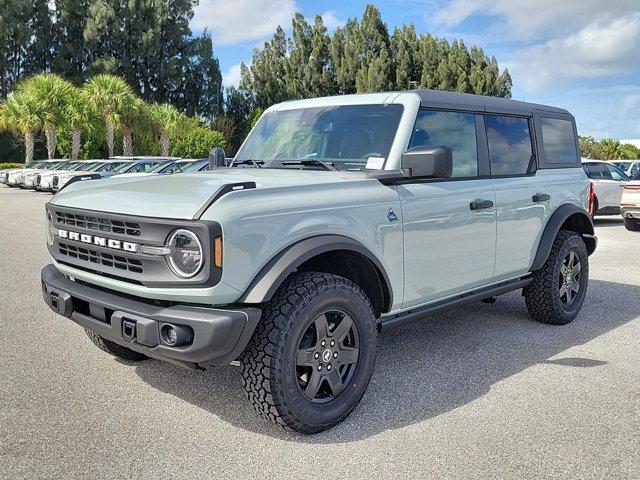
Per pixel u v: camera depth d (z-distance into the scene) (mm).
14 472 2996
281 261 3262
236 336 3100
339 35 61688
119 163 23578
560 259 5527
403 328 5617
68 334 5305
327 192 3627
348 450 3277
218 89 64188
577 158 6098
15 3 57625
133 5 59812
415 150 3756
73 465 3078
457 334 5422
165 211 3186
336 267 3939
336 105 4605
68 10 59219
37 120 34375
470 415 3715
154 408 3793
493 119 5027
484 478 2984
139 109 37500
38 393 3998
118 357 4688
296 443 3355
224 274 3084
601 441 3367
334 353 3561
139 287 3297
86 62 60312
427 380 4301
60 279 3959
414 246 4090
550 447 3297
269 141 4824
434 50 59062
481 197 4656
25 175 26188
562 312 5633
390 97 4379
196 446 3307
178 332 3111
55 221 3959
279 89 63250
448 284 4438
